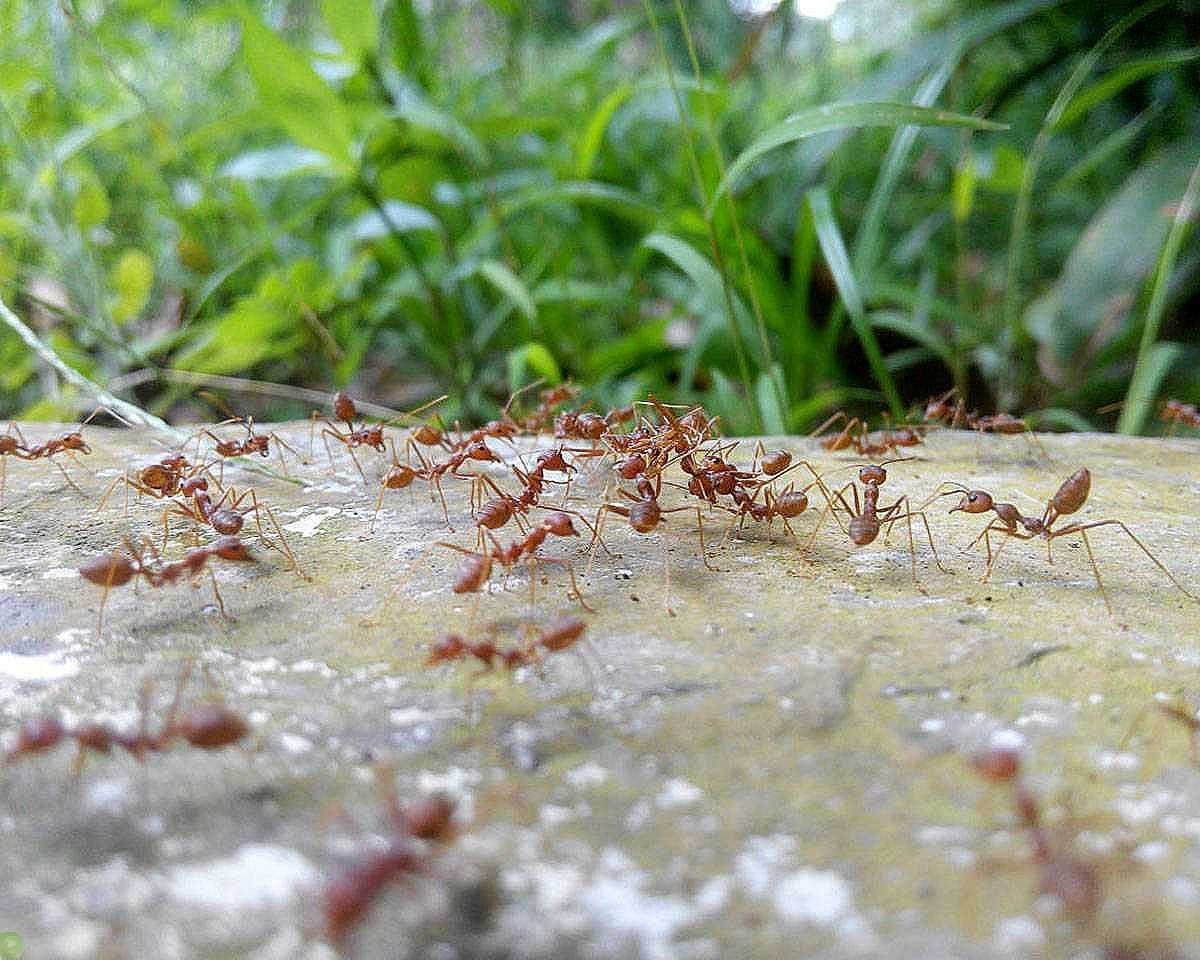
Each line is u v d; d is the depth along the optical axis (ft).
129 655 0.16
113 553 0.20
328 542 0.20
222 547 0.18
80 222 0.37
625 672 0.16
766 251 0.39
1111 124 0.52
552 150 0.49
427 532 0.21
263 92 0.33
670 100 0.52
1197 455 0.26
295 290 0.37
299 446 0.26
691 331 0.46
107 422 0.36
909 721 0.15
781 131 0.26
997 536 0.21
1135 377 0.34
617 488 0.23
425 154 0.38
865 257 0.38
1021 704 0.15
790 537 0.20
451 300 0.42
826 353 0.40
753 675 0.16
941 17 0.55
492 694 0.15
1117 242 0.37
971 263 0.55
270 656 0.16
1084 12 0.48
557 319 0.42
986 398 0.44
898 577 0.19
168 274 0.45
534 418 0.28
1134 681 0.15
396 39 0.41
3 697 0.15
